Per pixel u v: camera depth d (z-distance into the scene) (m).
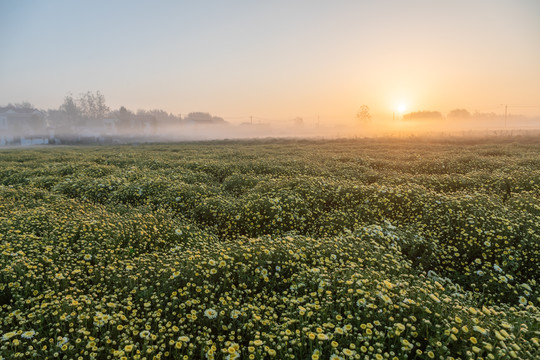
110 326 4.03
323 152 29.66
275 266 5.32
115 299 4.57
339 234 7.11
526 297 4.93
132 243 6.59
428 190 10.48
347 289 4.33
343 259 5.45
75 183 12.60
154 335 3.74
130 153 31.53
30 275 4.63
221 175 16.80
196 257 5.25
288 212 8.43
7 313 4.16
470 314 3.78
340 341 3.67
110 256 5.72
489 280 5.15
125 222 7.21
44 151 41.69
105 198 11.34
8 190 11.23
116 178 12.97
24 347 3.73
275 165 18.12
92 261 5.90
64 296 4.32
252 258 5.34
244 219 8.43
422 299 4.05
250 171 16.50
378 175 14.75
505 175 12.30
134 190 11.23
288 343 3.69
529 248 5.88
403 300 3.96
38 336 3.80
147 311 4.37
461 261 6.09
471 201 7.86
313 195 9.95
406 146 36.09
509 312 4.04
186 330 4.12
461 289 4.86
